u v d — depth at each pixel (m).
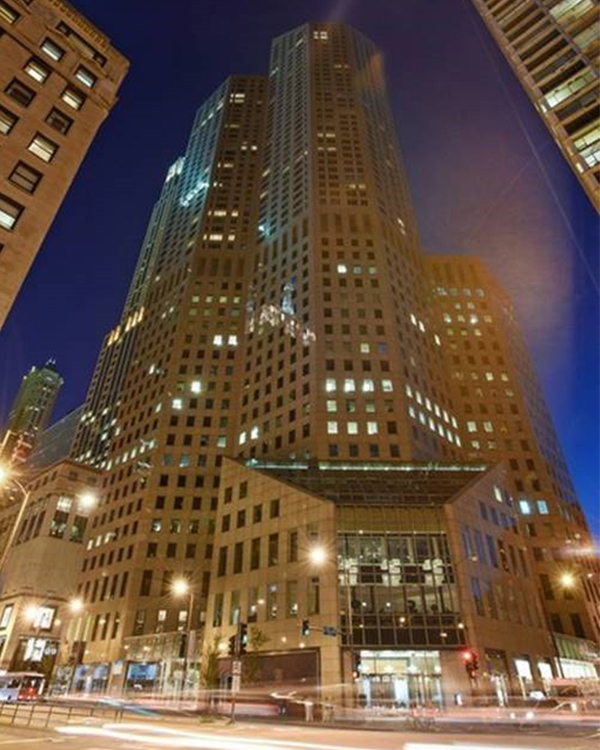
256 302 100.25
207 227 120.00
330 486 56.56
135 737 22.67
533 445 91.88
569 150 45.84
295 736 24.16
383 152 117.50
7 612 91.56
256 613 50.91
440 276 116.44
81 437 130.50
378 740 21.97
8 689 54.66
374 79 139.88
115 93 46.66
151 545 78.44
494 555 54.84
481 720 37.31
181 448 87.50
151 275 131.62
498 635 47.97
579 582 78.62
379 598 46.72
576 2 51.59
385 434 69.62
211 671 46.56
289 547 52.44
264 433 78.56
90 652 75.75
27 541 100.06
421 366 83.56
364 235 93.50
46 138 39.50
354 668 43.31
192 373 96.62
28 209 36.22
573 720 37.06
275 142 128.88
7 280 33.56
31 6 43.31
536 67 52.06
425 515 51.66
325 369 76.19
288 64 145.12
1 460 31.33
